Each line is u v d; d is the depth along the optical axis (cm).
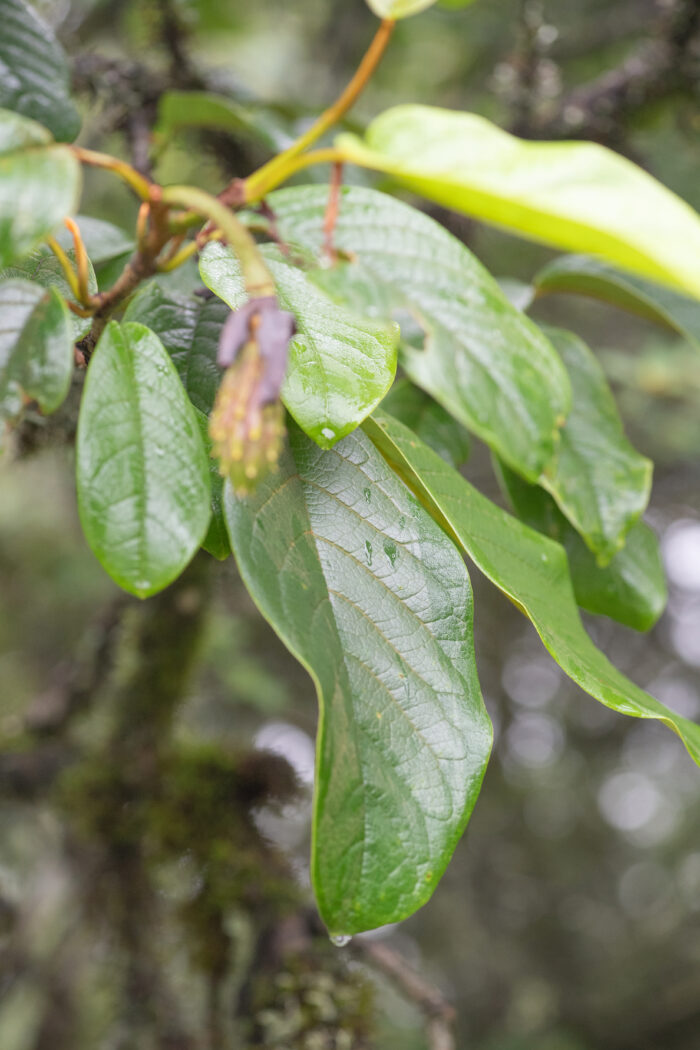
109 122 133
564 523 90
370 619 71
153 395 69
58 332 69
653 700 74
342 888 67
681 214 66
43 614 282
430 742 70
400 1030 308
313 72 260
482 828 485
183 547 67
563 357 91
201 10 217
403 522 73
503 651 400
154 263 72
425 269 78
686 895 487
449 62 269
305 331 72
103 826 130
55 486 249
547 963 471
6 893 168
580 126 153
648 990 420
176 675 135
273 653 289
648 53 155
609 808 557
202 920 122
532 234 68
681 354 206
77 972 190
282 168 70
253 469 65
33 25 80
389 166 69
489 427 78
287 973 104
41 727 148
